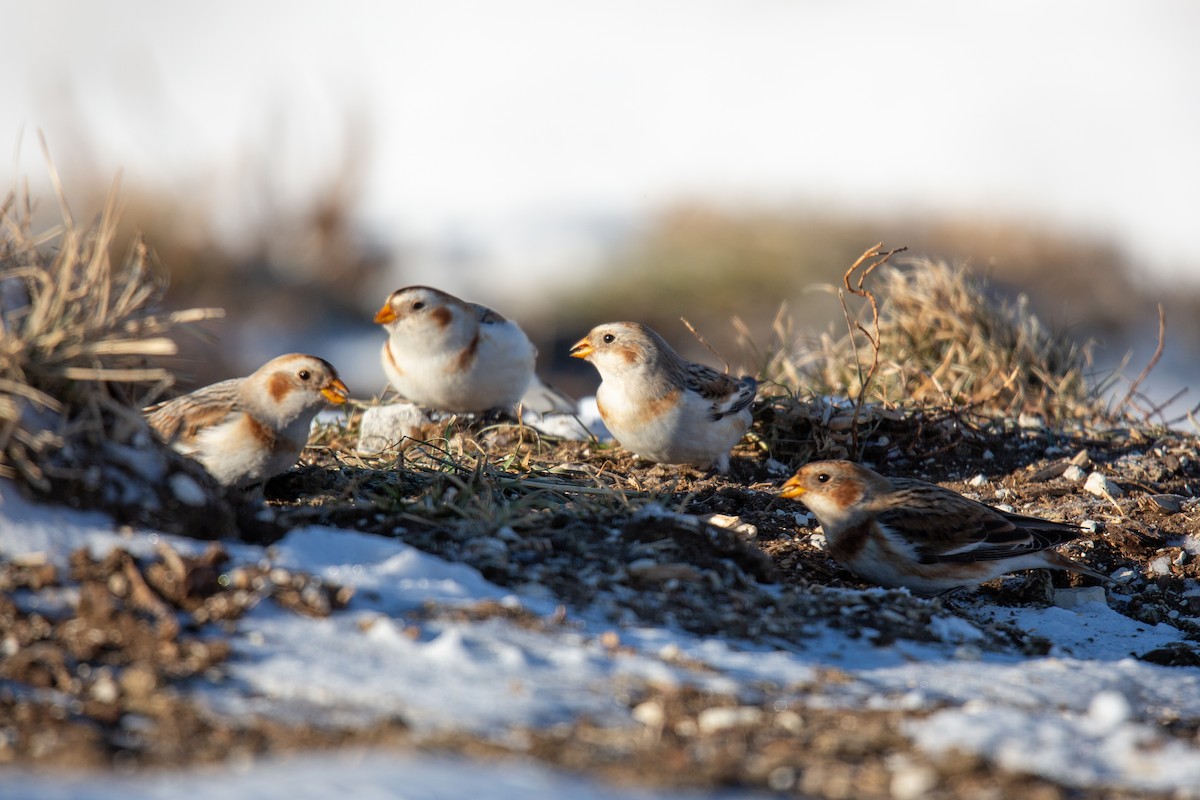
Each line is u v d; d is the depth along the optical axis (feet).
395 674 19.13
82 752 16.46
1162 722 20.68
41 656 18.81
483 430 37.50
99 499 22.29
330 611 20.95
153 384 28.76
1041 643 25.84
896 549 29.09
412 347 39.42
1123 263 90.79
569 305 83.30
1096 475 36.22
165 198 90.68
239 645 19.65
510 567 24.59
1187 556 32.19
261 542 24.56
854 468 30.01
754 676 20.92
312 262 89.86
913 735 18.57
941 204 98.48
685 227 92.63
